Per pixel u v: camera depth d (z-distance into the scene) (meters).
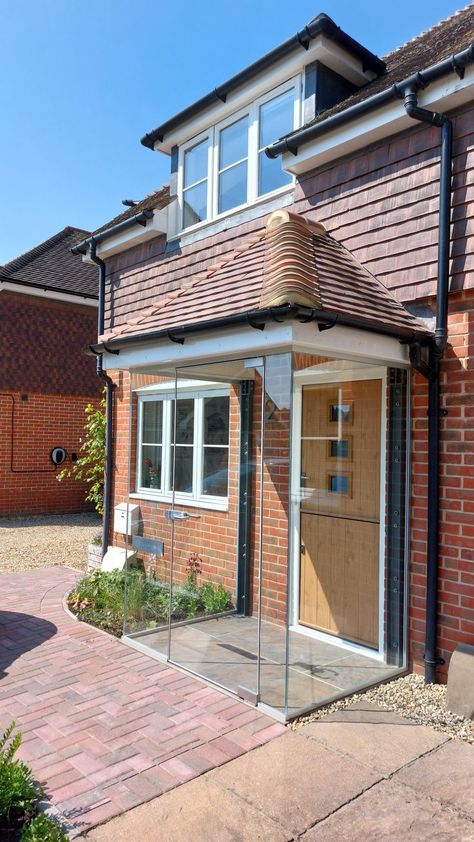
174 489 5.89
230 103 6.71
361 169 5.01
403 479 4.50
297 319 3.56
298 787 3.03
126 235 8.01
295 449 4.48
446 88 4.13
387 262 4.72
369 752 3.38
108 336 5.98
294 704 3.96
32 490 13.74
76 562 9.05
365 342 4.01
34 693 4.18
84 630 5.59
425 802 2.91
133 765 3.22
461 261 4.16
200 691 4.25
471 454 4.06
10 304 13.30
